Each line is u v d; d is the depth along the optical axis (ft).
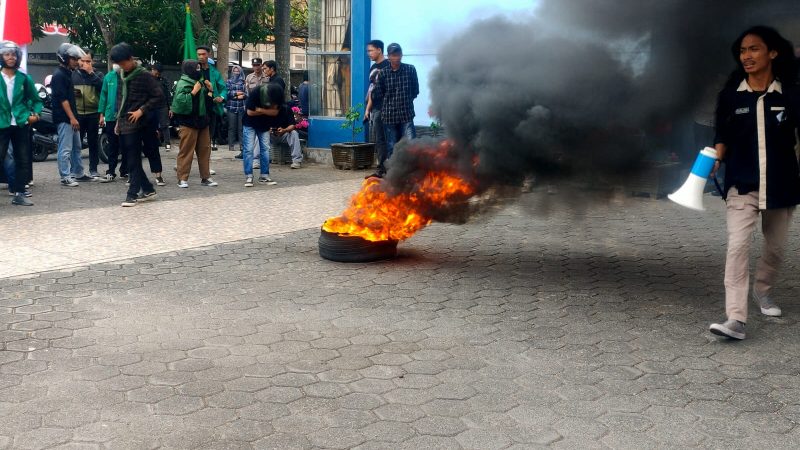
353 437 11.12
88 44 63.82
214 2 57.21
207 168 35.76
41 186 35.81
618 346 14.88
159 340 15.10
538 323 16.25
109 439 10.99
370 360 14.12
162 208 29.89
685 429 11.40
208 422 11.56
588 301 17.80
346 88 43.93
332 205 30.66
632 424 11.57
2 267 20.65
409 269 20.76
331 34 43.75
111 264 21.08
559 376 13.41
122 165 38.70
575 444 10.96
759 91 15.05
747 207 15.17
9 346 14.67
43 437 11.02
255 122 35.45
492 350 14.65
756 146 14.94
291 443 10.93
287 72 58.13
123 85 29.86
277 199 32.09
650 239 24.27
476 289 18.79
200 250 22.85
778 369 13.71
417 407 12.14
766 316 16.61
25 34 37.63
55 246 23.21
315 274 20.21
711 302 17.74
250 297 18.07
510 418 11.76
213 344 14.89
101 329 15.71
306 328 15.88
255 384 12.98
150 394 12.53
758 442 11.01
